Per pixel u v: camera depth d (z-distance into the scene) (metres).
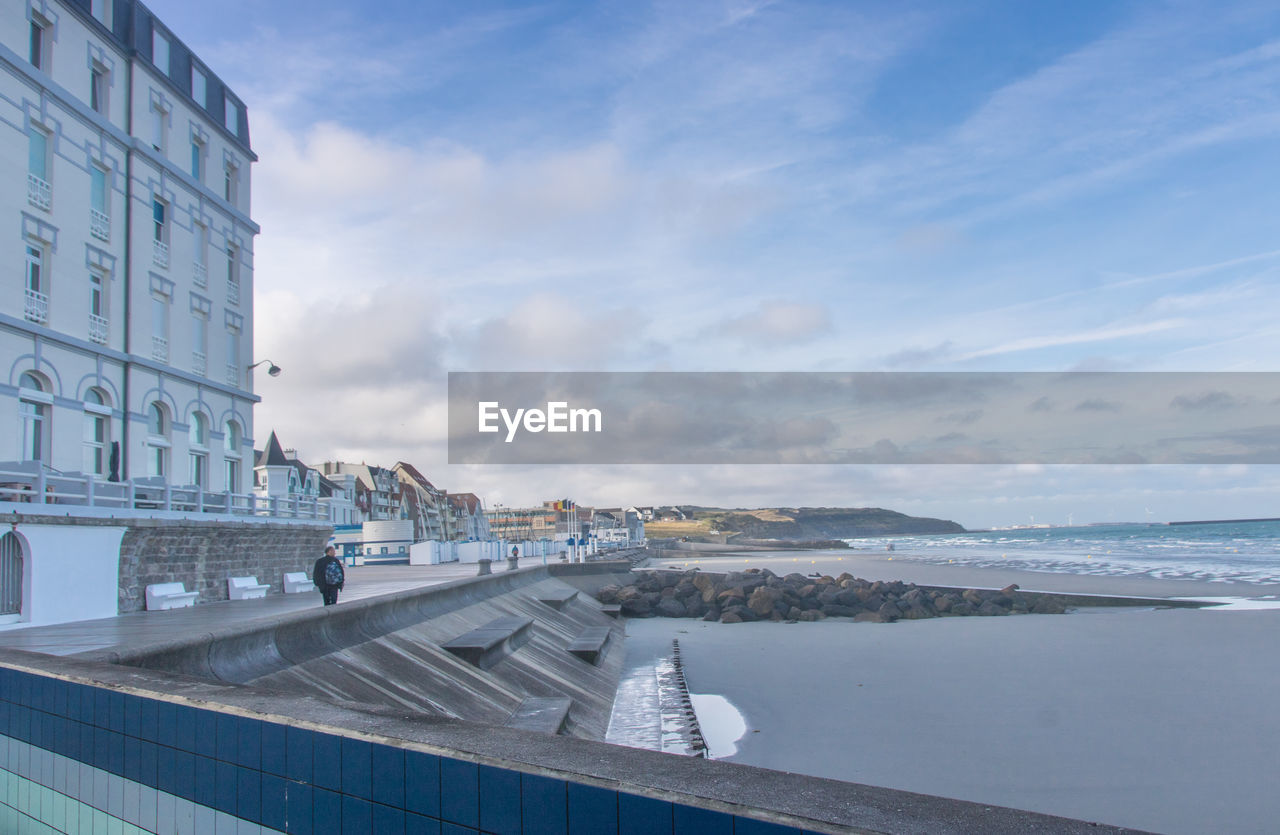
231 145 32.50
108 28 25.70
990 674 25.17
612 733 18.94
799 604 47.00
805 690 23.61
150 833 4.39
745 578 57.69
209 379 30.16
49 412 22.94
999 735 17.92
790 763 16.45
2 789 5.87
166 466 27.81
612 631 37.47
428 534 140.00
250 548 27.23
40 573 18.16
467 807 3.00
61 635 15.01
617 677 26.62
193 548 24.00
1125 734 17.73
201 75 30.89
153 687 4.60
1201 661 26.39
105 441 25.14
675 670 27.69
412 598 20.94
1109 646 30.16
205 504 27.19
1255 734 17.47
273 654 13.81
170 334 28.00
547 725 15.80
